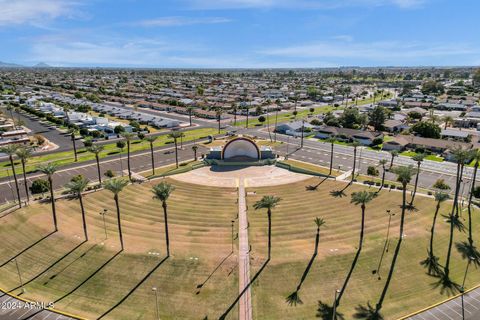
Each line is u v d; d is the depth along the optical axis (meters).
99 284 59.28
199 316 52.38
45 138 165.00
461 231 76.44
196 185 107.00
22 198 93.19
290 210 88.50
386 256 67.00
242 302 55.03
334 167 124.00
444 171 118.69
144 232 76.19
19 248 69.19
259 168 124.94
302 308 53.78
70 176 112.44
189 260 65.12
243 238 73.94
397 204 90.50
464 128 191.12
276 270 62.38
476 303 55.38
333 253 67.56
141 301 55.50
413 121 198.88
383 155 139.75
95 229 76.75
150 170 119.94
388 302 55.25
